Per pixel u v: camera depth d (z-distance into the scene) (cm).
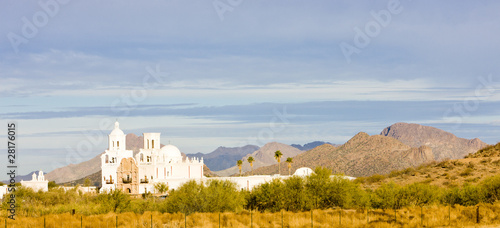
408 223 4847
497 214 5219
